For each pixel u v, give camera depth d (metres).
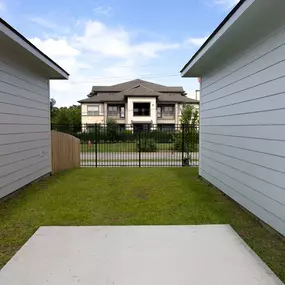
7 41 3.76
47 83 6.45
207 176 5.65
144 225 3.10
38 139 5.83
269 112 2.97
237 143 3.94
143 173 6.83
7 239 2.71
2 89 4.15
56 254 2.39
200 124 6.26
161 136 13.79
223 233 2.86
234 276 2.04
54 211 3.62
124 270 2.12
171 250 2.47
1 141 4.11
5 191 4.23
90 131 15.31
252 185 3.42
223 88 4.57
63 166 7.47
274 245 2.58
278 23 2.74
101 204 3.94
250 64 3.46
